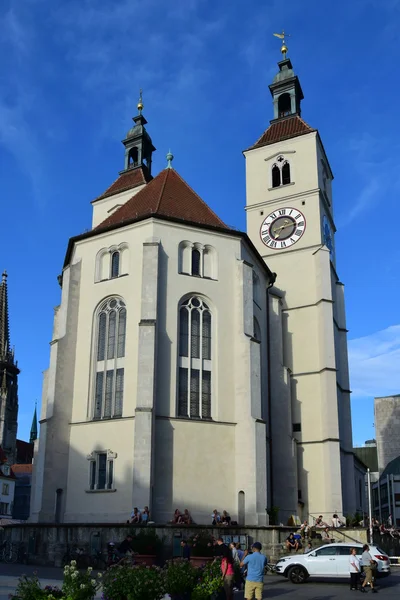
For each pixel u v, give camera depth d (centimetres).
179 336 4144
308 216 6003
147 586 1816
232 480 3972
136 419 3716
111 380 4103
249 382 4141
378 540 4581
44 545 3581
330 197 6831
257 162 6500
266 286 5247
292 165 6278
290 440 4806
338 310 6141
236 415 4119
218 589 1991
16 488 12444
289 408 4906
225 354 4238
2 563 3656
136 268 4234
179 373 4069
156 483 3750
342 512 4900
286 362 5538
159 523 3628
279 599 2397
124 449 3834
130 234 4359
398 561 4628
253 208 6319
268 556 3550
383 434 12606
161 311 4112
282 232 6069
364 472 7662
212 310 4319
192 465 3878
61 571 3117
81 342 4294
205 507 3838
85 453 3978
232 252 4512
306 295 5716
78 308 4394
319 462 5103
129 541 3178
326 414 5156
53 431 4038
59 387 4144
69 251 4744
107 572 1917
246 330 4294
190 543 3053
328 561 3041
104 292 4316
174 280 4222
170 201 4675
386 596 2531
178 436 3897
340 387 5812
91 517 3809
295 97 6825
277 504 4625
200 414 4053
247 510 3856
